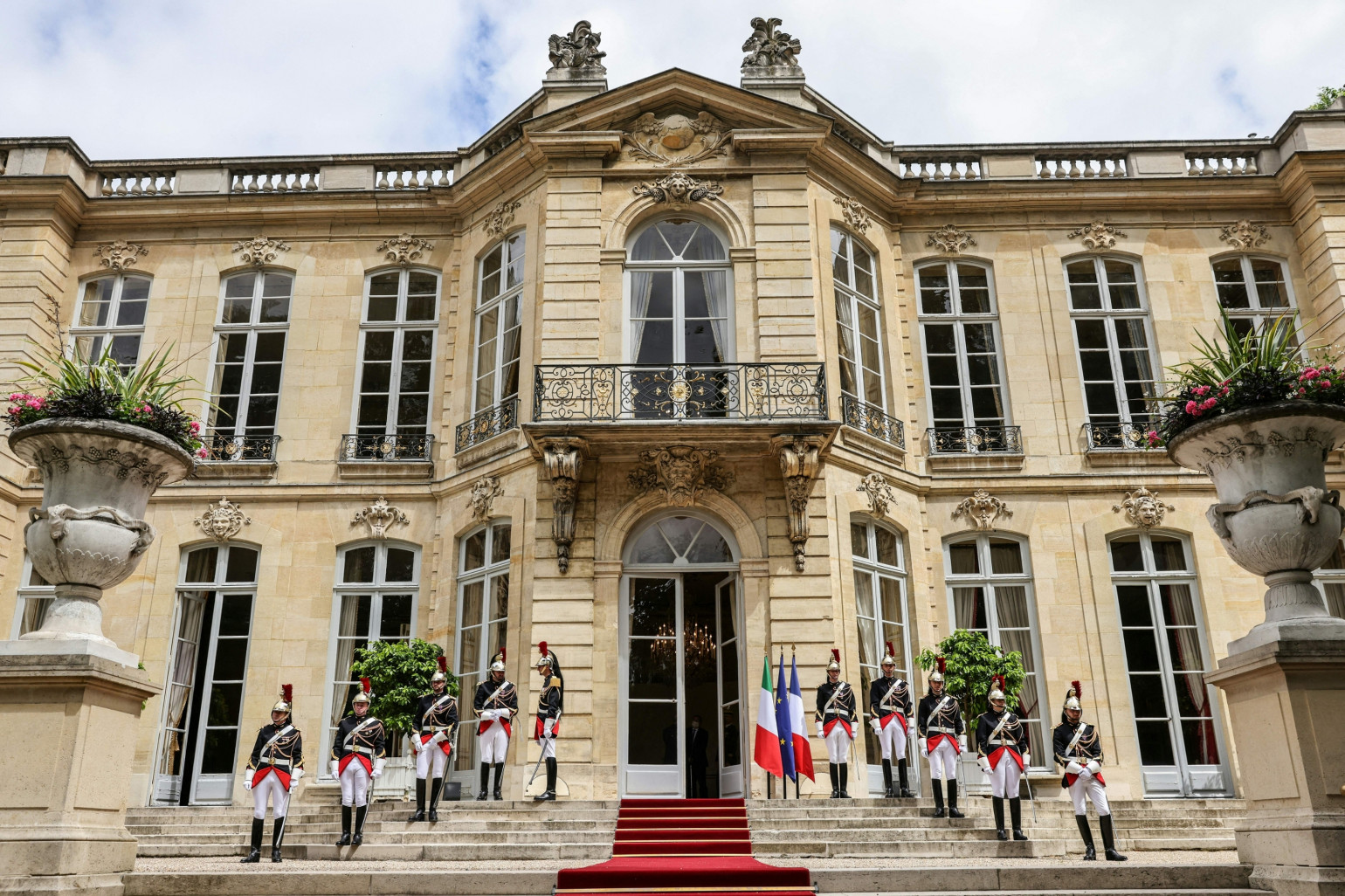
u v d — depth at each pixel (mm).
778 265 14883
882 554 14836
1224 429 8039
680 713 13406
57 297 16562
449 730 11117
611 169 15453
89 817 7289
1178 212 16984
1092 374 16312
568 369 14203
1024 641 14961
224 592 15227
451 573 14797
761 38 16641
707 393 13992
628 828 10500
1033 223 16938
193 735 14727
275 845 9906
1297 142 16656
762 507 13742
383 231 17125
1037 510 15383
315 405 16109
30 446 7988
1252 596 14922
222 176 17375
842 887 7848
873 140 17031
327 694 14734
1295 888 7000
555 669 11891
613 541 13633
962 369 16312
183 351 16469
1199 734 14516
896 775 13664
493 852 9586
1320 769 7113
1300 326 16344
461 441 15539
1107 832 9641
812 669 13039
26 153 16812
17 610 15133
